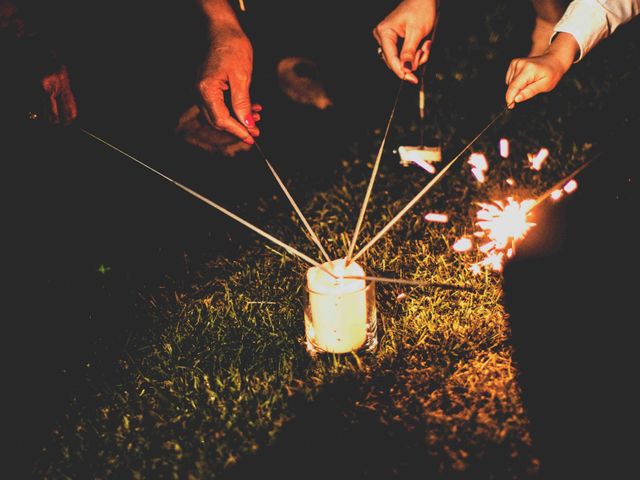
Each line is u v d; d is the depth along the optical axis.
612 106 0.97
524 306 0.69
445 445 0.57
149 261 0.84
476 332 0.67
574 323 0.66
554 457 0.55
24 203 0.94
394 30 0.80
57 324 0.76
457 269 0.74
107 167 1.00
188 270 0.81
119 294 0.79
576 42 0.74
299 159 0.98
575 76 1.03
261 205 0.91
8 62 0.82
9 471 0.60
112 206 0.94
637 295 0.68
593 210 0.79
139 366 0.69
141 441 0.60
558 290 0.70
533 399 0.60
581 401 0.59
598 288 0.69
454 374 0.63
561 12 0.96
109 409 0.64
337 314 0.61
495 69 1.07
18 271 0.84
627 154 0.86
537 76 0.71
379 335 0.69
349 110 1.05
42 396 0.67
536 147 0.93
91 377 0.68
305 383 0.64
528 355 0.64
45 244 0.89
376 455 0.57
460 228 0.81
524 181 0.87
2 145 0.97
